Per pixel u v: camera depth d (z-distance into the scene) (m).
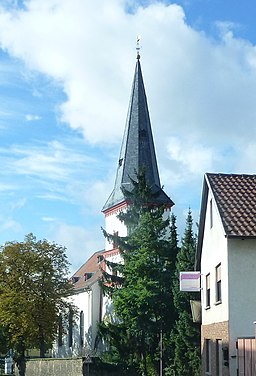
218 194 27.56
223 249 25.98
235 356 24.56
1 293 60.94
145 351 43.84
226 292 25.28
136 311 39.78
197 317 32.09
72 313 65.44
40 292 61.19
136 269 40.31
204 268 30.39
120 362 46.00
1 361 74.12
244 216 26.14
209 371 29.30
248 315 25.00
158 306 40.25
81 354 66.38
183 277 29.91
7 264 61.09
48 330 60.91
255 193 27.98
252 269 25.27
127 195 50.88
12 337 60.03
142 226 41.84
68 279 64.19
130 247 49.19
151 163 67.38
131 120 68.69
